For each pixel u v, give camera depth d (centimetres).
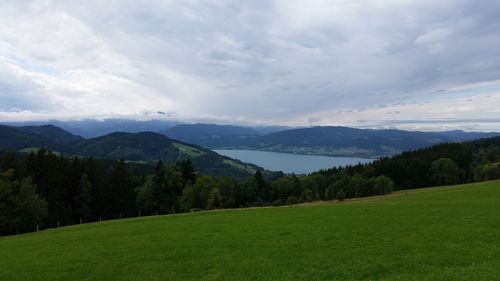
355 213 4447
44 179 9688
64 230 5425
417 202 5388
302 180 16912
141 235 3884
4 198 7700
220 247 2989
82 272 2542
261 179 14875
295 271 2238
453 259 2242
